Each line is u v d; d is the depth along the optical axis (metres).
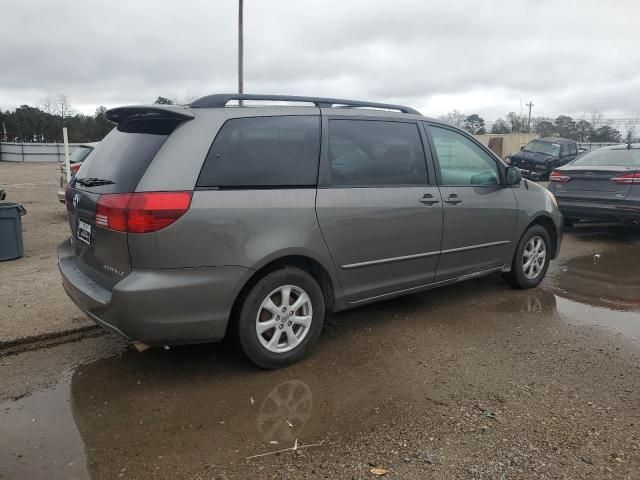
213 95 3.53
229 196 3.34
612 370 3.72
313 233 3.70
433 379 3.57
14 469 2.60
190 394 3.37
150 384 3.50
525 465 2.63
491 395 3.35
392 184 4.25
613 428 2.97
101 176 3.53
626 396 3.34
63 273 3.77
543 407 3.20
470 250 4.92
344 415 3.11
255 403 3.25
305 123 3.82
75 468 2.61
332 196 3.82
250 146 3.52
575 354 3.99
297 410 3.17
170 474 2.57
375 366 3.78
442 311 4.98
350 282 4.06
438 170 4.62
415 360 3.88
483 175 5.09
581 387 3.46
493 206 5.04
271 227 3.50
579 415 3.11
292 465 2.64
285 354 3.71
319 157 3.82
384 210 4.11
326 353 4.00
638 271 6.65
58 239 8.45
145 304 3.12
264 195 3.49
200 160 3.29
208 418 3.08
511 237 5.33
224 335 3.44
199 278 3.26
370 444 2.82
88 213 3.44
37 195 16.16
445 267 4.76
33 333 4.23
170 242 3.14
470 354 3.99
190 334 3.31
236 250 3.35
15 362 3.83
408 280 4.47
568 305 5.20
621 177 8.14
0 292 5.35
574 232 9.64
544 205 5.66
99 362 3.84
